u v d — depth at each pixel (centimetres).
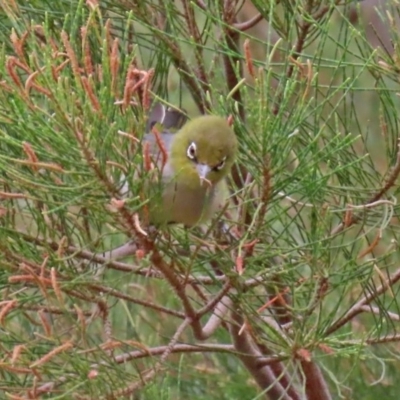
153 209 622
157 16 854
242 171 857
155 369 680
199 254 737
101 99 564
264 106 625
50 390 662
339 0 830
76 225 714
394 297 746
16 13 736
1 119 576
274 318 758
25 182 591
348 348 704
